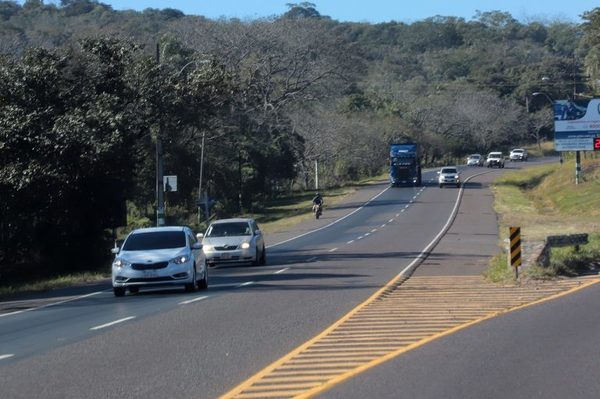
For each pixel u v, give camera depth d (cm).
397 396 1558
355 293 3281
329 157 14775
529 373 1756
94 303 3381
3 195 5256
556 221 8438
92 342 2281
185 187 10325
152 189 9750
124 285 3522
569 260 3869
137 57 6081
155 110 5869
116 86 5838
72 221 5750
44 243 5803
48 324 2758
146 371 1848
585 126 10700
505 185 13788
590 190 10694
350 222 9331
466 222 8638
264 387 1655
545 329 2320
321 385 1659
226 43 12694
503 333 2258
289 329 2392
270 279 4066
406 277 3931
